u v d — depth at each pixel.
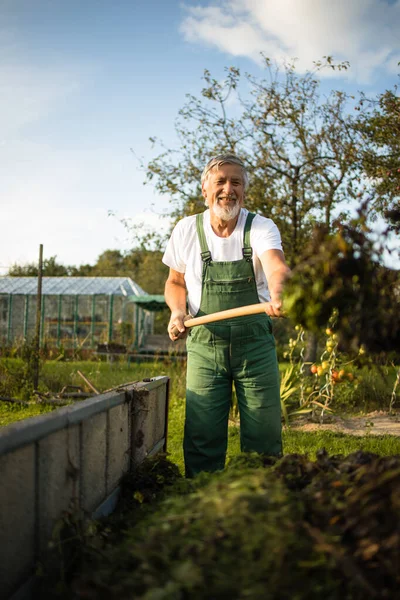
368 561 1.39
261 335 3.04
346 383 7.35
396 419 6.60
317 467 1.93
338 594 1.33
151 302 17.64
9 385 8.38
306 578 1.34
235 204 3.07
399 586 1.34
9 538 1.44
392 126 8.05
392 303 1.76
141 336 20.61
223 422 3.12
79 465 1.90
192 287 3.23
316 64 9.52
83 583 1.47
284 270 2.80
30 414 6.88
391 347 1.78
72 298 23.19
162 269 32.78
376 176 8.16
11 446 1.43
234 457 2.21
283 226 9.88
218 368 3.06
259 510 1.45
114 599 1.37
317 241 1.79
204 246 3.16
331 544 1.40
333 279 1.72
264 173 9.87
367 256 1.73
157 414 3.15
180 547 1.43
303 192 9.84
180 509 1.58
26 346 8.78
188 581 1.29
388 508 1.48
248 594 1.27
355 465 1.83
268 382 3.04
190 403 3.12
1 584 1.40
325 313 1.76
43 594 1.57
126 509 2.28
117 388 2.65
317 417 6.66
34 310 23.25
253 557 1.36
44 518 1.64
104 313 23.08
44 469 1.64
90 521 1.91
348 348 1.74
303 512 1.53
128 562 1.51
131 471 2.54
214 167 3.09
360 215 1.79
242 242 3.10
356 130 8.98
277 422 3.08
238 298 3.09
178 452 4.72
